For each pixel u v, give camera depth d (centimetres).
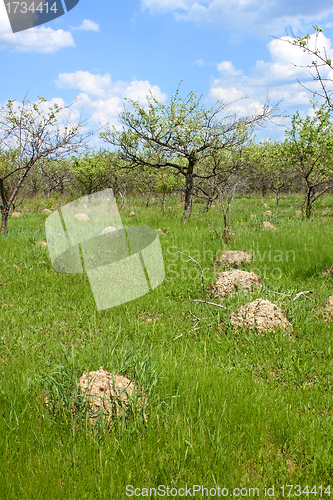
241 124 1353
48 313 588
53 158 1277
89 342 482
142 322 551
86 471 267
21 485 255
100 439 301
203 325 545
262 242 973
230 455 287
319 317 554
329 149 1517
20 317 573
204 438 303
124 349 400
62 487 255
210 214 1558
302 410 361
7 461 275
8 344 484
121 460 279
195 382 379
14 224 1494
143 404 324
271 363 448
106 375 359
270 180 2186
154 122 1394
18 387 354
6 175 1284
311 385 407
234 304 570
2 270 798
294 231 1141
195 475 265
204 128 1370
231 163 1447
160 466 270
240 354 468
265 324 513
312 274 755
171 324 556
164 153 1484
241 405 347
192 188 1493
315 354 464
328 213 1647
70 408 317
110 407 325
